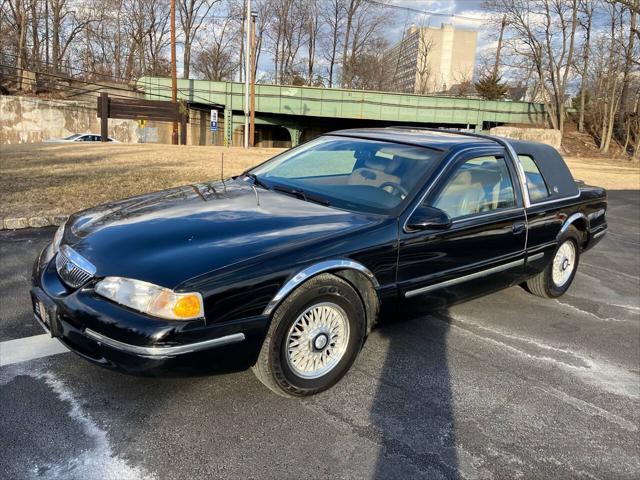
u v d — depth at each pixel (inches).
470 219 150.6
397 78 2650.1
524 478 99.9
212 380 126.6
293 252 113.6
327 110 1499.8
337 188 152.0
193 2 2106.3
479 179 157.2
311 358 120.3
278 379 114.3
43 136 1180.5
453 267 146.9
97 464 96.1
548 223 180.5
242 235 117.8
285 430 109.1
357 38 2423.7
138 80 1409.9
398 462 101.6
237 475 95.2
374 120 1605.6
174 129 1094.4
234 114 1521.9
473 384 133.2
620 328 178.9
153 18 2076.8
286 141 1925.4
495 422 117.3
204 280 102.6
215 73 2362.2
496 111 1596.9
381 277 129.5
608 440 113.5
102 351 102.0
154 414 112.0
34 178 398.6
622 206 497.0
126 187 375.6
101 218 132.0
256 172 176.1
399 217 134.0
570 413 123.0
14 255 218.2
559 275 201.3
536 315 185.3
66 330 107.5
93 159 568.7
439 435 111.1
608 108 1542.8
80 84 1401.3
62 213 279.4
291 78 2359.7
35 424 106.3
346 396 123.7
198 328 101.3
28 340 141.9
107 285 104.5
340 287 120.1
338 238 121.5
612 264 271.4
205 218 126.6
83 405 113.6
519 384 134.9
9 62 1512.1
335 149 170.4
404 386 129.8
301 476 95.9
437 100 1552.7
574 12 1520.7
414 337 159.2
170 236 116.3
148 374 100.6
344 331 125.0
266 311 108.7
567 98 1742.1
